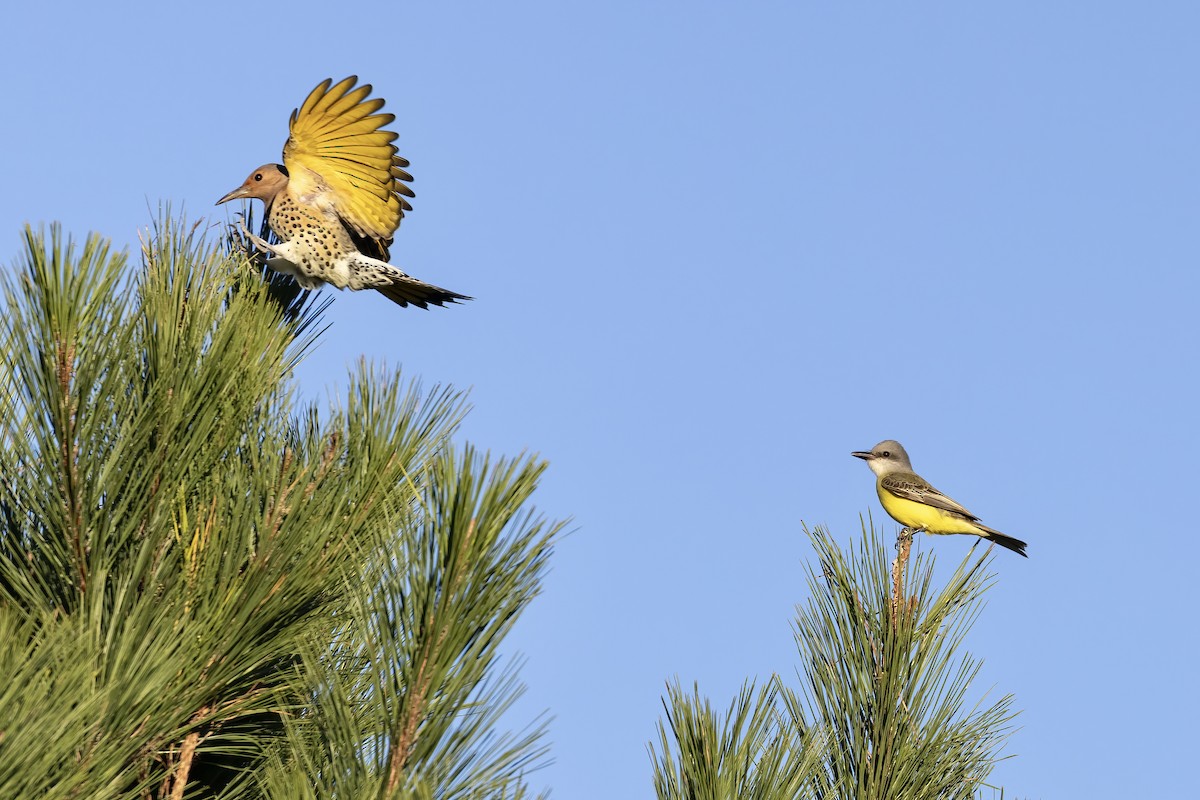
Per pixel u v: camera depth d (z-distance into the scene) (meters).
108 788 5.52
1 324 6.37
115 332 6.70
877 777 7.87
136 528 6.74
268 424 7.47
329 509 6.91
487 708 5.86
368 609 6.12
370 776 5.85
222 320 7.49
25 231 6.45
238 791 6.61
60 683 5.36
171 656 6.21
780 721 7.75
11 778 5.02
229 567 6.60
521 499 5.79
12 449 6.54
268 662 6.96
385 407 7.21
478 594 5.73
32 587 6.43
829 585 8.45
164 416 6.78
